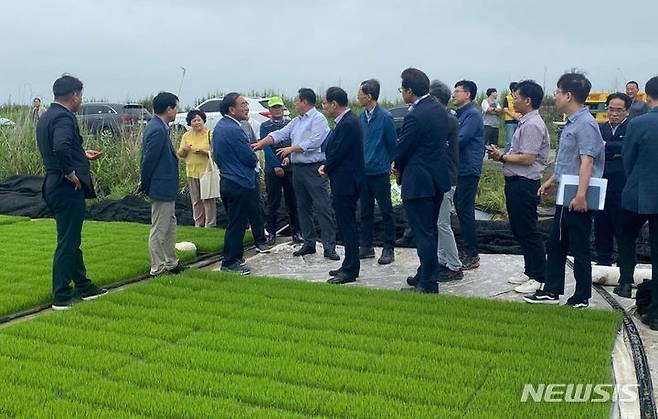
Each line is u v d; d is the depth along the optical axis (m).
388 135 7.51
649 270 6.65
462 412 3.80
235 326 5.27
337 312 5.65
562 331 5.13
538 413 3.75
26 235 9.01
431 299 6.02
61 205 5.85
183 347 4.82
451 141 6.62
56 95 5.80
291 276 7.22
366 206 7.85
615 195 7.01
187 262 7.73
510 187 6.25
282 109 8.75
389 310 5.73
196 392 4.09
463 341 4.92
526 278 6.84
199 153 9.63
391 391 4.06
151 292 6.23
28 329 5.18
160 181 6.77
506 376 4.27
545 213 10.88
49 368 4.42
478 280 6.93
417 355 4.67
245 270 7.29
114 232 9.24
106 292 6.44
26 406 3.86
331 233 7.91
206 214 9.75
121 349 4.78
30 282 6.59
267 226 9.05
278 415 3.75
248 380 4.23
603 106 14.98
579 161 5.61
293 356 4.66
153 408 3.83
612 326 5.25
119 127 14.92
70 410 3.80
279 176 8.56
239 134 6.98
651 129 5.28
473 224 7.27
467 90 7.02
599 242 7.34
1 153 13.29
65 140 5.62
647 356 4.82
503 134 17.61
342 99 6.54
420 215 6.15
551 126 18.22
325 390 4.11
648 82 5.44
